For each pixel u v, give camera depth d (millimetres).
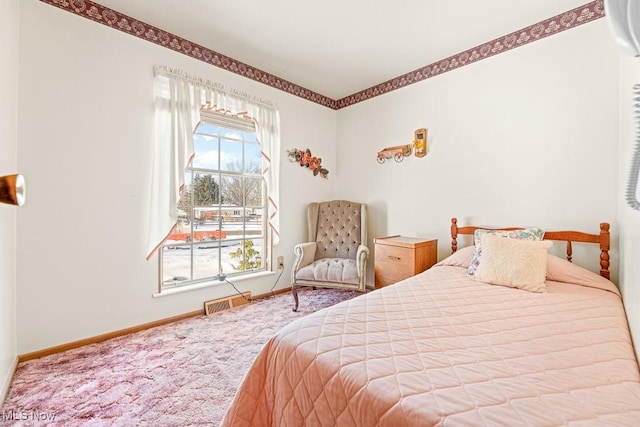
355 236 3320
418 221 3045
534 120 2297
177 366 1784
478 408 704
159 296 2414
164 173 2383
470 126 2650
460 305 1451
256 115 3021
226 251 2986
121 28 2193
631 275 1358
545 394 757
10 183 815
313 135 3643
